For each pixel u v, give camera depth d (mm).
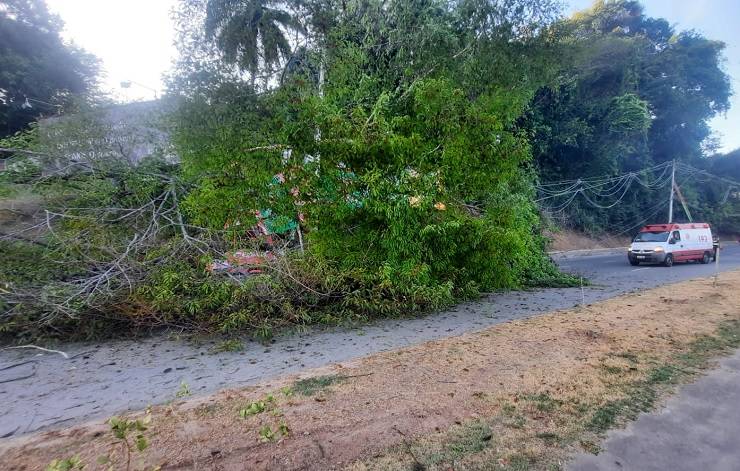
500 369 4129
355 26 9594
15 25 18500
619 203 28172
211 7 9859
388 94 8258
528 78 9828
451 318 6688
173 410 3361
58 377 4227
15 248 6020
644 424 2990
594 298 8383
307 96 7691
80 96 9195
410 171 7617
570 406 3281
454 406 3314
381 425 3020
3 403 3617
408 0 9133
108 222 7191
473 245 7730
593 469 2463
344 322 6273
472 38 9125
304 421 3094
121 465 2543
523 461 2555
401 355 4703
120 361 4699
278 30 10703
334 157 7586
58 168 8305
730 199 36375
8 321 5207
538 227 11641
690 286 9320
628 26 29344
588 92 24547
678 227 16953
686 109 27312
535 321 6230
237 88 7930
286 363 4582
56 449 2779
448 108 7801
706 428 2928
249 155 7523
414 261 7172
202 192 7758
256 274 6254
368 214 7645
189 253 6480
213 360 4727
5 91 18375
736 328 5426
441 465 2529
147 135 9219
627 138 24609
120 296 5438
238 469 2502
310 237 7570
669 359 4309
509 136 8266
